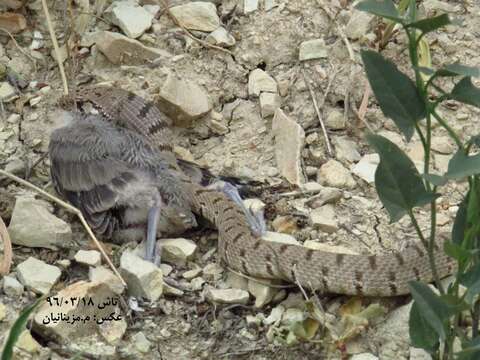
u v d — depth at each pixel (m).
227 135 9.48
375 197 8.82
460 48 9.98
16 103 9.50
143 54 9.82
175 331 7.55
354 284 7.66
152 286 7.72
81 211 8.34
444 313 6.23
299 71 9.77
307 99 9.60
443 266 7.79
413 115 6.31
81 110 9.21
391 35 9.91
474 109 9.56
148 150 8.59
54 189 8.78
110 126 8.76
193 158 9.30
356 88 9.65
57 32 10.11
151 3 10.21
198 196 8.56
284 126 9.20
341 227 8.49
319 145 9.30
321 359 7.36
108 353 7.30
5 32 10.02
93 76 9.82
